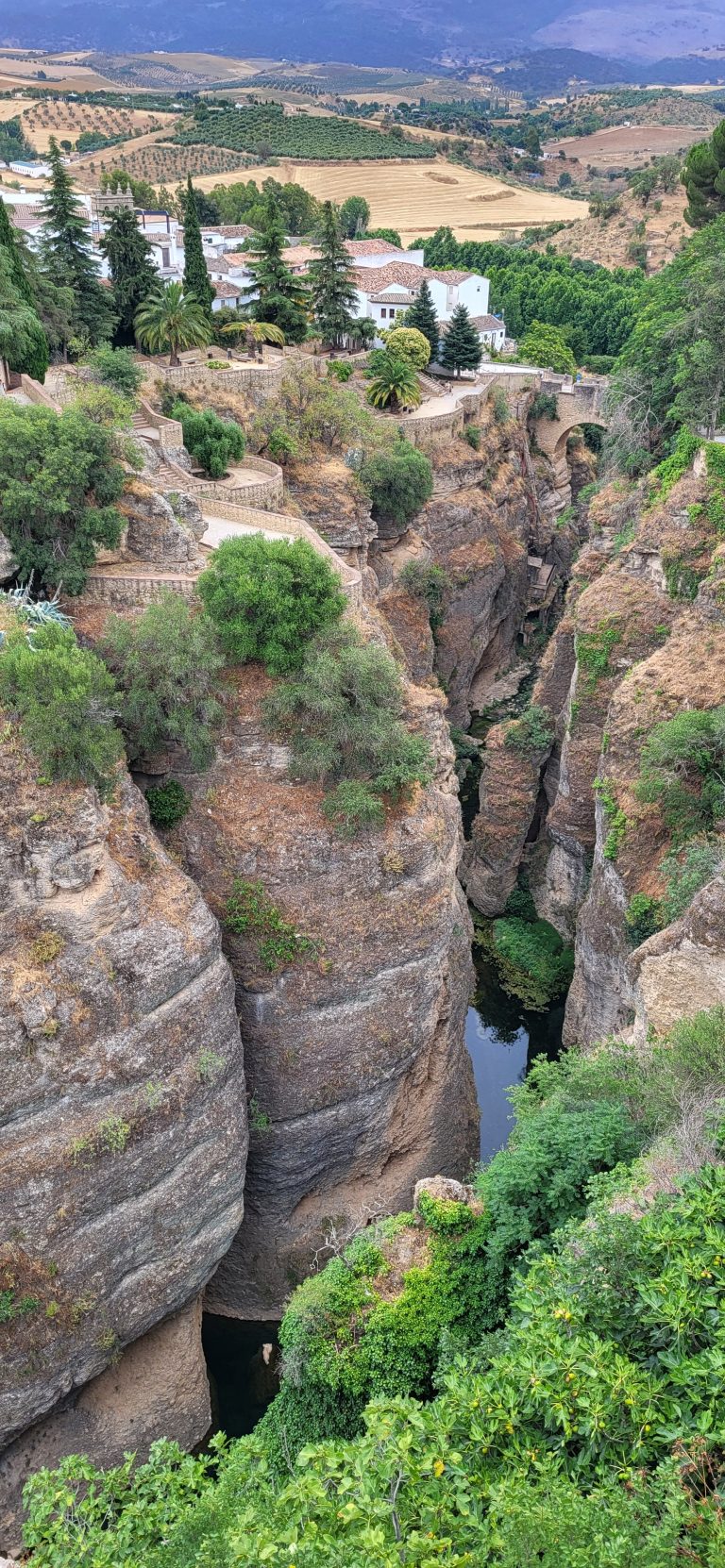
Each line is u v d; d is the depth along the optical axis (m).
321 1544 14.14
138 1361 32.38
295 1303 28.30
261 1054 36.38
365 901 36.41
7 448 34.62
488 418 80.25
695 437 50.12
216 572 36.22
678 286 66.38
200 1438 33.38
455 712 74.50
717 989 32.06
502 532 78.38
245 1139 33.88
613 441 61.28
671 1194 20.83
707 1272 17.02
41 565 36.16
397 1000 37.19
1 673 29.98
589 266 135.88
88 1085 29.20
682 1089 26.14
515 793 57.56
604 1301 17.91
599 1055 30.98
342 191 170.62
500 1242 26.23
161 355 61.59
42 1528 19.03
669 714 43.56
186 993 31.47
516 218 167.88
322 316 78.75
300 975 35.97
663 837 42.38
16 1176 28.14
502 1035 51.22
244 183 150.00
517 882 58.78
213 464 50.34
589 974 45.75
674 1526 13.49
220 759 36.69
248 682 36.81
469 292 103.19
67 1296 29.03
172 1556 17.77
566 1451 16.36
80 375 49.66
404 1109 39.28
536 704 61.16
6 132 184.12
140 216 97.50
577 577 57.75
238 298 85.56
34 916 29.14
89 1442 30.72
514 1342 20.09
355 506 57.62
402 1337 26.53
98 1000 29.42
